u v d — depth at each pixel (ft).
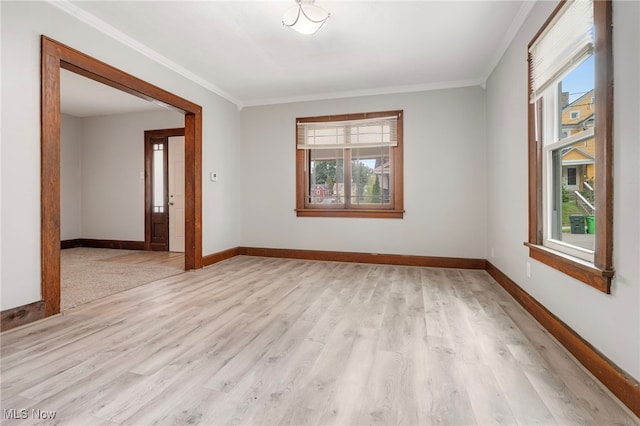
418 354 5.94
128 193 18.95
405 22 8.98
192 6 8.30
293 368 5.45
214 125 14.53
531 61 7.83
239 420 4.14
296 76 13.03
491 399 4.58
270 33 9.64
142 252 17.99
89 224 19.63
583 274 5.51
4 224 6.97
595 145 5.12
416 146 14.02
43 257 7.68
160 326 7.27
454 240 13.65
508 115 9.87
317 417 4.21
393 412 4.31
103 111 18.44
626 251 4.52
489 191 12.54
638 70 4.25
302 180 15.71
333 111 15.20
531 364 5.56
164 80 11.46
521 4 8.13
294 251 15.74
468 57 11.18
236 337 6.70
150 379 5.09
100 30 9.05
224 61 11.64
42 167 7.64
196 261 13.23
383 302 9.01
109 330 7.03
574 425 4.05
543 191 7.63
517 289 8.95
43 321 7.52
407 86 13.98
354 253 14.90
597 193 5.08
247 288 10.46
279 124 16.03
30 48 7.41
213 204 14.53
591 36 5.41
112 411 4.30
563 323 6.35
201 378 5.13
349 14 8.59
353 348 6.19
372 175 14.84
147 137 18.51
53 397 4.60
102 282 11.18
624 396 4.42
